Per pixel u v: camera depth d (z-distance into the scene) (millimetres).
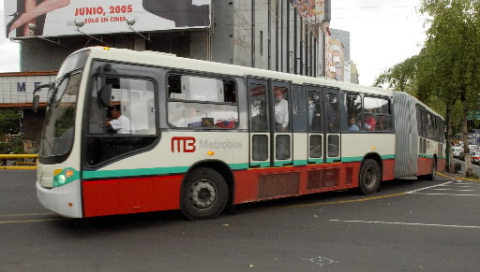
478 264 5590
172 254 5801
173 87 7609
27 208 9125
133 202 7004
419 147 15719
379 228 7656
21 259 5496
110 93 6660
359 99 11898
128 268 5184
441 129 20047
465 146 24641
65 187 6449
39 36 24109
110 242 6398
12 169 20172
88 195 6516
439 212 9438
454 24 21828
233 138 8414
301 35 42156
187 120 7746
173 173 7508
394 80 31438
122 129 6934
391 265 5492
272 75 9273
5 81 24625
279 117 9383
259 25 28594
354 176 11656
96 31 23312
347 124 11383
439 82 24094
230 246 6250
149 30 22734
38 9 24172
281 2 33938
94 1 23375
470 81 22250
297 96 9867
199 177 7973
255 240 6625
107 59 6867
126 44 24375
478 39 21312
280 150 9383
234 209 8688
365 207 10031
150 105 7281
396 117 13633
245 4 25703
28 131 26250
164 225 7594
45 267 5184
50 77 24438
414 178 19516
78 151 6469
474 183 18516
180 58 7754
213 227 7492
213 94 8164
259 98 8984
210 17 22344
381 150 12742
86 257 5613
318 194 12367
